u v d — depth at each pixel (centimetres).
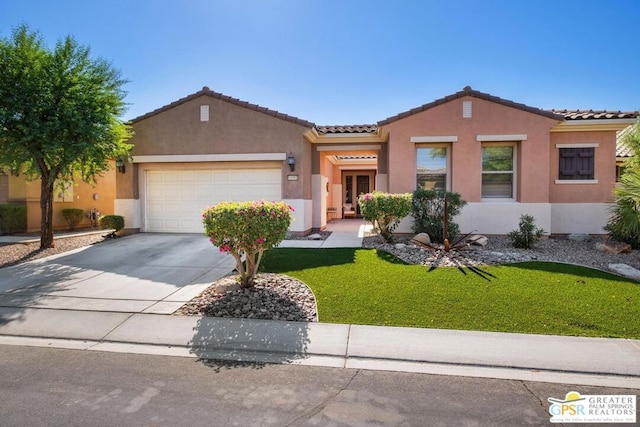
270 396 363
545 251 1000
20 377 402
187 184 1408
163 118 1377
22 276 816
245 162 1363
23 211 1545
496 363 436
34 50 1025
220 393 368
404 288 680
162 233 1412
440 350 465
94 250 1100
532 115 1202
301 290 675
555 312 568
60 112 1024
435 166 1273
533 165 1206
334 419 321
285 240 1229
